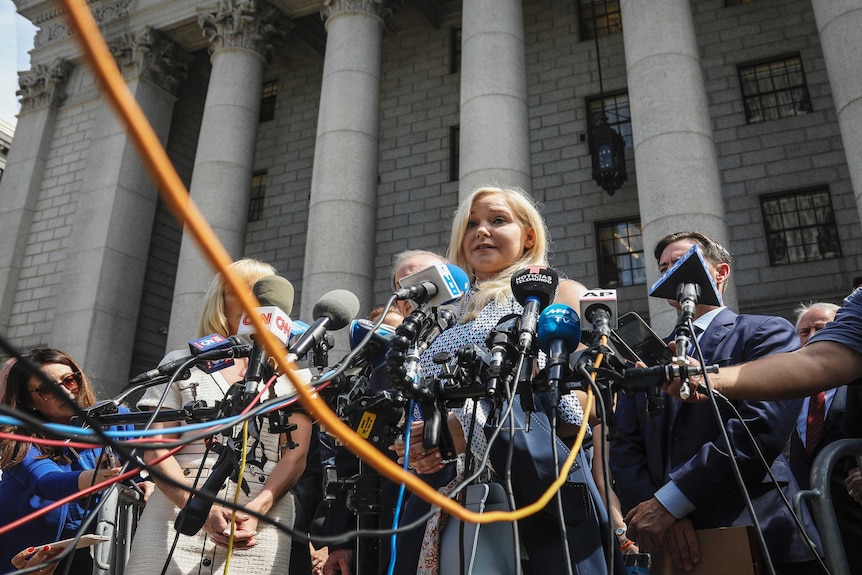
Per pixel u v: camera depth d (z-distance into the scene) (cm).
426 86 2120
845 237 1586
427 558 237
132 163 1947
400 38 2214
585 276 1758
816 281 1578
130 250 1884
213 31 1928
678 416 317
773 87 1767
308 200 2141
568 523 225
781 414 296
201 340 273
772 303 1596
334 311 251
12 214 2120
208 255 70
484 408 240
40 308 1984
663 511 272
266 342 84
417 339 221
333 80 1627
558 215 1836
